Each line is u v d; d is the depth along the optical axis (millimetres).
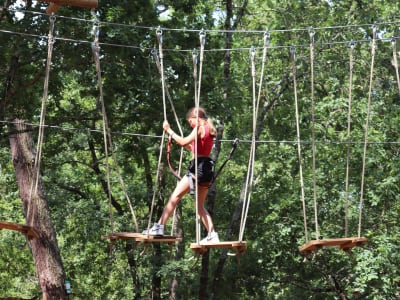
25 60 16656
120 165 23984
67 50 16578
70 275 28031
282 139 25641
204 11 23250
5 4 15531
